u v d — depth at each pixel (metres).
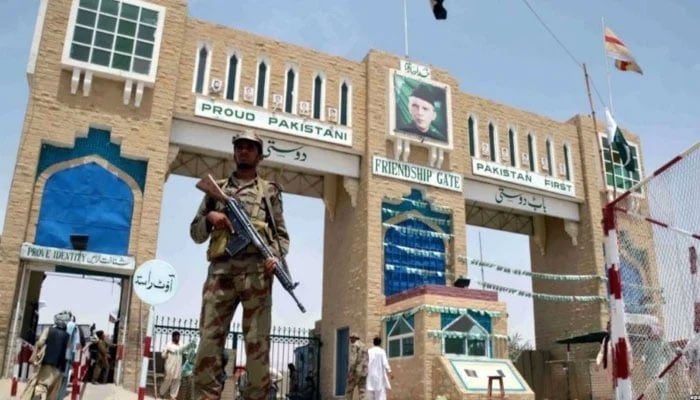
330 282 26.75
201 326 4.48
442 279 25.14
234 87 24.02
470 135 28.58
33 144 20.20
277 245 4.82
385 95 26.31
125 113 21.73
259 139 4.96
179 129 22.94
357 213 25.05
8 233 19.08
